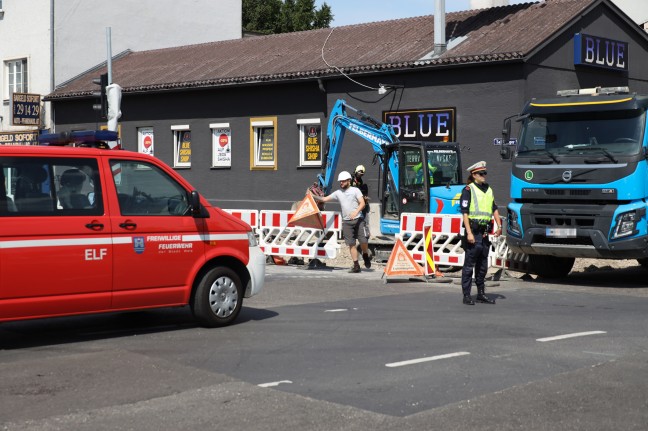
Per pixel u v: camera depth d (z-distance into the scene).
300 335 10.02
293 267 18.50
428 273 16.12
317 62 29.47
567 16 25.89
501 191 24.47
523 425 6.38
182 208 10.28
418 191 20.16
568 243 15.33
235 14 43.12
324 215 18.02
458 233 16.69
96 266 9.45
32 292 9.02
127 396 7.21
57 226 9.19
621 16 28.03
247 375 7.98
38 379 7.84
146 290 9.88
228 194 31.95
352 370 8.18
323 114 29.19
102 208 9.58
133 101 34.66
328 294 13.78
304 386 7.56
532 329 10.46
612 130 15.02
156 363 8.51
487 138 24.72
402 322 10.95
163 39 40.16
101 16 37.56
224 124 31.91
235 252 10.72
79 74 36.69
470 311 11.97
